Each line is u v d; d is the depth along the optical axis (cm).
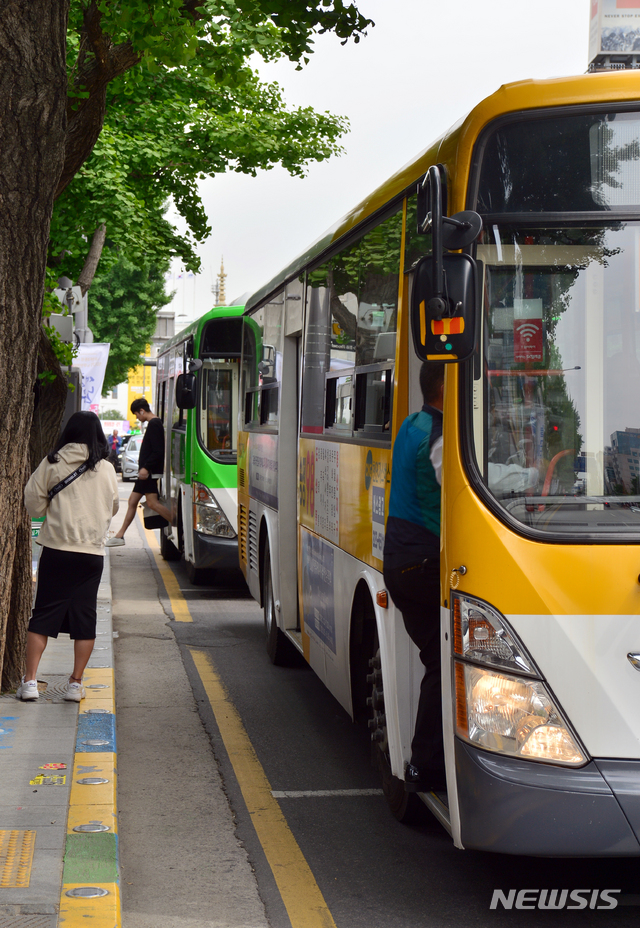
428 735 443
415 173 457
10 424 509
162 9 717
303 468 740
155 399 2095
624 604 367
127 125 1748
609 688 364
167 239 1850
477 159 390
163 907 421
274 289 882
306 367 735
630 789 355
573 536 373
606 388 386
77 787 509
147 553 1741
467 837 372
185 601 1238
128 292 4344
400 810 513
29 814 466
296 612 817
